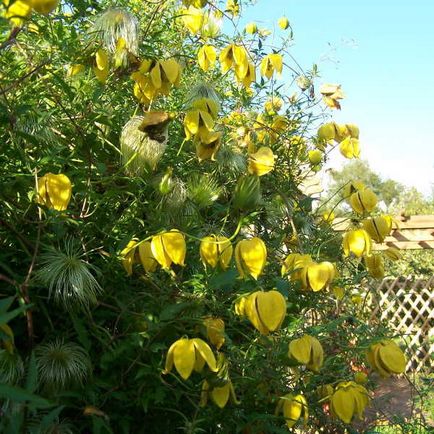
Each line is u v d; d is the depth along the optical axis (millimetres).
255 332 1962
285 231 2840
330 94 3326
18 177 1755
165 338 1780
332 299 3053
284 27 3428
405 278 7984
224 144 2543
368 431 2705
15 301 1746
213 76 3244
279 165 3135
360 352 2311
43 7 1251
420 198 17969
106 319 1887
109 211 2057
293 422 1905
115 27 2086
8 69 1963
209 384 1706
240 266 1803
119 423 1721
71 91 2027
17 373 1521
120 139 2008
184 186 2211
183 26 3086
